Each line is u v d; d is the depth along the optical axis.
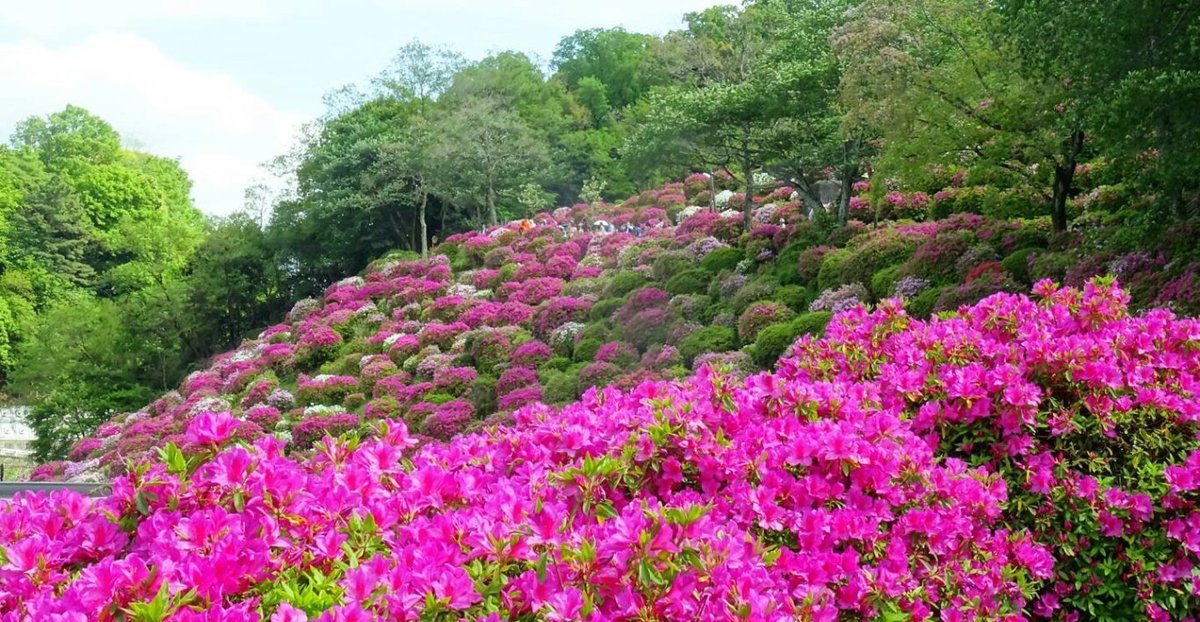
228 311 37.56
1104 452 4.45
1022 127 13.35
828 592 3.11
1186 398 4.51
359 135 40.00
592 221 33.34
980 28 13.66
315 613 2.48
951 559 3.75
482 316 24.69
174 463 3.08
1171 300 9.72
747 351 15.07
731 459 3.57
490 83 41.62
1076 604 4.20
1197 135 9.05
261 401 24.16
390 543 2.97
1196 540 4.11
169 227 45.84
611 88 52.69
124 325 33.91
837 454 3.60
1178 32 9.06
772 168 20.80
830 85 18.41
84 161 60.22
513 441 3.94
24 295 45.75
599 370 17.02
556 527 2.81
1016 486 4.36
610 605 2.65
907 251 15.64
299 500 2.99
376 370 23.67
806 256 17.16
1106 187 15.20
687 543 2.72
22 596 2.70
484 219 39.03
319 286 39.53
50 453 30.34
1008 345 4.69
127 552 3.04
